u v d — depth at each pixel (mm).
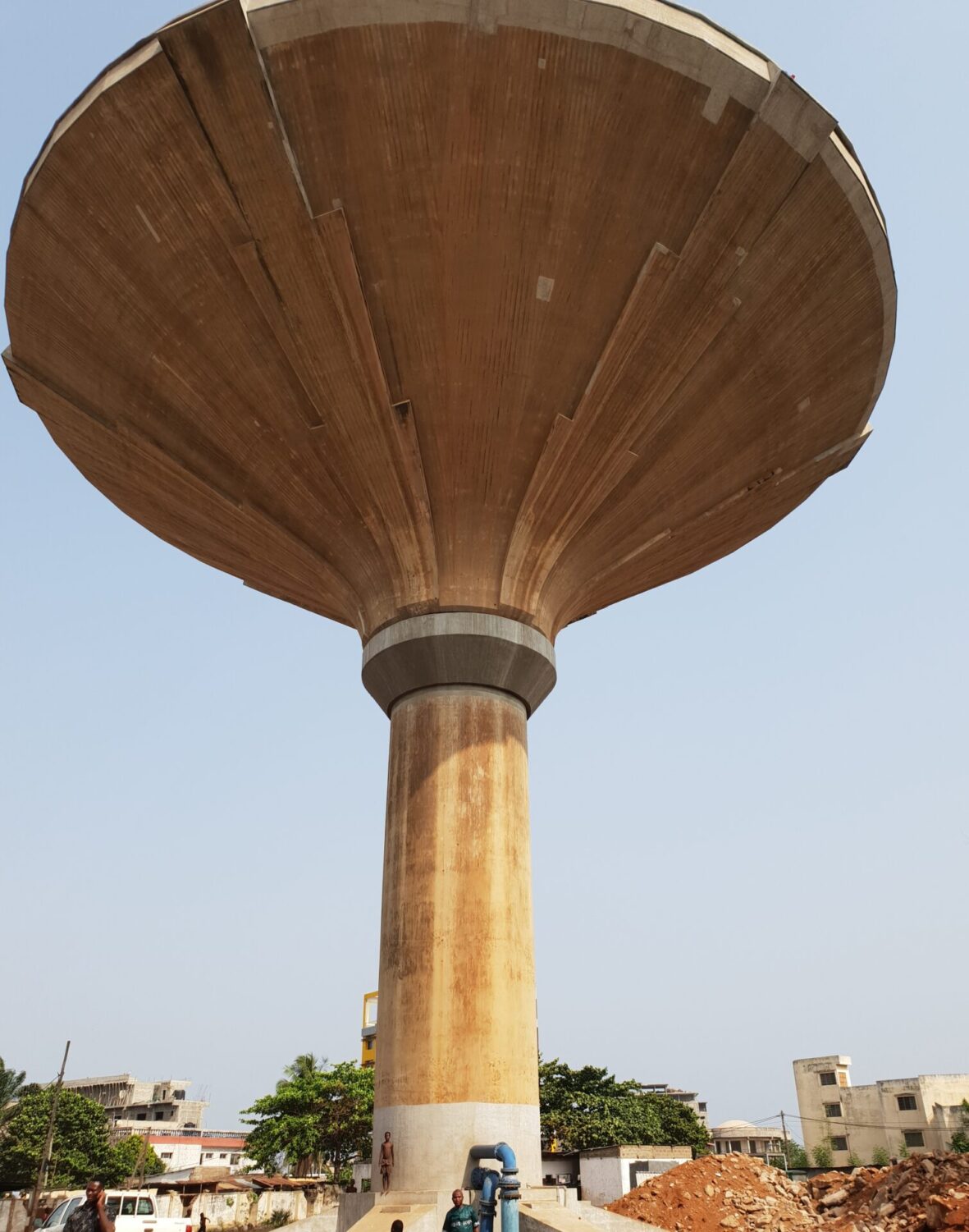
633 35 11992
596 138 12906
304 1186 47000
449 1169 13266
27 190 13820
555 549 16734
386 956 14906
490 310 14508
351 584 17531
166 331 14953
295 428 15781
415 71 12336
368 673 16875
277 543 18000
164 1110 76000
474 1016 14133
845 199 13617
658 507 17234
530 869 15852
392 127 12836
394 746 16391
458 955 14445
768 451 17094
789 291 14477
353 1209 13617
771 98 12453
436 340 14758
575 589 17922
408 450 15586
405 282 14234
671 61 12227
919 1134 54906
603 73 12328
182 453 16719
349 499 16406
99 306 14930
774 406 16141
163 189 13367
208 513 18047
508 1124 13695
